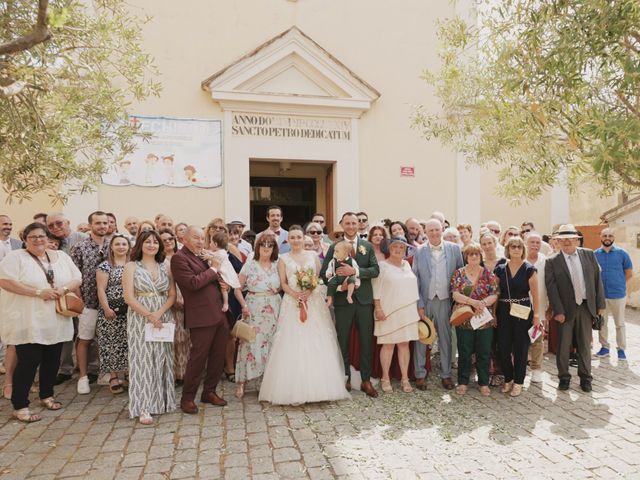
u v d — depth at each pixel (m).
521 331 5.19
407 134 10.08
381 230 5.82
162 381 4.75
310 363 4.89
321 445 3.98
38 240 4.68
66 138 4.33
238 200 9.09
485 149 4.63
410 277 5.36
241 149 9.12
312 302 5.13
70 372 5.94
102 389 5.53
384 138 9.96
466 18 10.08
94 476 3.48
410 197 10.08
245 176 9.14
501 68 3.53
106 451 3.88
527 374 6.08
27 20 3.74
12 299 4.54
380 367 5.68
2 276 4.45
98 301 5.46
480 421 4.50
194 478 3.44
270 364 4.98
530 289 5.24
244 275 5.31
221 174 9.05
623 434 4.17
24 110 3.91
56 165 4.11
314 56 9.32
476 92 5.14
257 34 9.37
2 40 3.72
